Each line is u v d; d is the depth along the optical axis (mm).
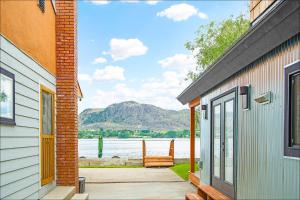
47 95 8172
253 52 5469
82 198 8250
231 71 6816
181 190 10727
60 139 9000
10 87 5273
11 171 5402
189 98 11672
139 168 16531
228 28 17250
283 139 4770
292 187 4508
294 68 4469
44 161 7547
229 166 7406
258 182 5656
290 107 4621
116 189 10891
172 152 17406
